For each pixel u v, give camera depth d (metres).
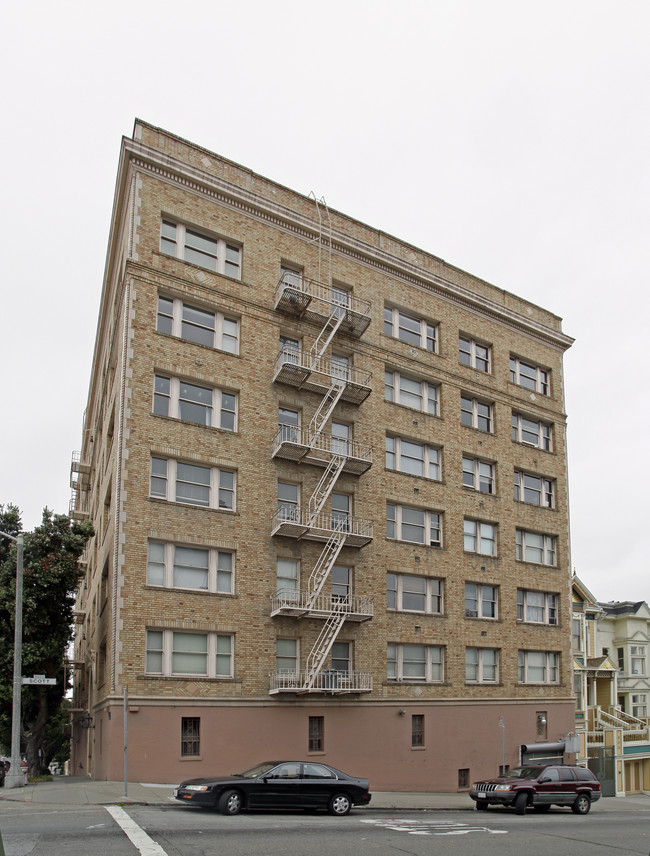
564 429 44.22
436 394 38.16
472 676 36.03
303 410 32.19
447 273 39.72
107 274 35.47
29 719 36.72
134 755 25.03
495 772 35.25
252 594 28.86
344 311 32.94
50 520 32.91
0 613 32.25
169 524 27.48
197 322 30.27
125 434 27.20
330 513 32.25
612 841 17.08
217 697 27.06
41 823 16.12
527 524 40.44
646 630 66.06
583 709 48.41
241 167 32.53
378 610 32.62
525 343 43.16
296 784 19.81
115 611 25.78
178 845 13.59
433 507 35.97
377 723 31.38
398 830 17.34
